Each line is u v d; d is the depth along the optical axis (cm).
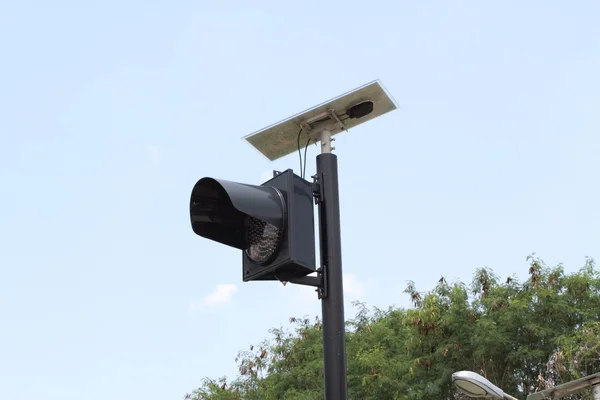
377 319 1939
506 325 1583
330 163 464
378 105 486
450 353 1612
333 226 448
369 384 1656
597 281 1638
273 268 413
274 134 498
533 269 1653
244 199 402
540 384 1448
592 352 1433
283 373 1959
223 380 2152
